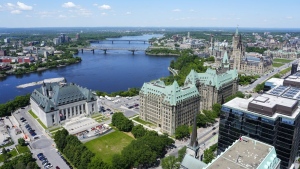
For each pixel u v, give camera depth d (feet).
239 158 458.91
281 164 582.35
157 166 635.25
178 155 629.10
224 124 644.27
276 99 621.72
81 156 620.90
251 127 588.91
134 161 607.37
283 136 562.66
